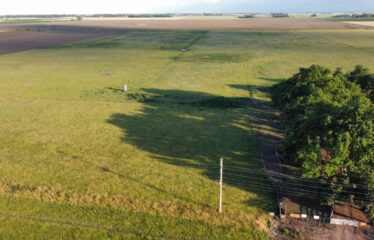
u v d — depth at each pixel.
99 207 21.27
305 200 21.72
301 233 19.14
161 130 33.47
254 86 52.34
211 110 39.94
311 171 21.30
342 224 19.70
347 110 21.98
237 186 23.50
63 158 27.33
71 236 18.97
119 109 40.03
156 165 26.39
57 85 51.94
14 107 40.38
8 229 19.41
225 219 20.30
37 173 24.94
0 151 28.41
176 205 21.47
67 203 21.61
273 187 23.25
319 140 21.69
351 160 20.61
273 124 35.44
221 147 29.67
